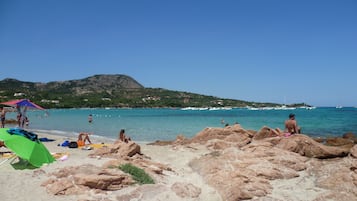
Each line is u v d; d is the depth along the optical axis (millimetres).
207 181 11258
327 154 13258
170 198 9312
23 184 9844
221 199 9562
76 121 53906
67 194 9062
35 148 12266
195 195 9695
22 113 28297
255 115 78875
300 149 14062
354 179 9852
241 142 17984
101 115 81750
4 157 13281
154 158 15977
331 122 48125
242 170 11672
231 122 50812
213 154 14961
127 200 8898
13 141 12148
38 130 35156
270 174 11258
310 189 10078
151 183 10453
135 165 12023
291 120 17656
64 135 29641
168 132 34562
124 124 46656
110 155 14453
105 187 9461
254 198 9430
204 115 80750
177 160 15438
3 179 10297
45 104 134500
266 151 13484
